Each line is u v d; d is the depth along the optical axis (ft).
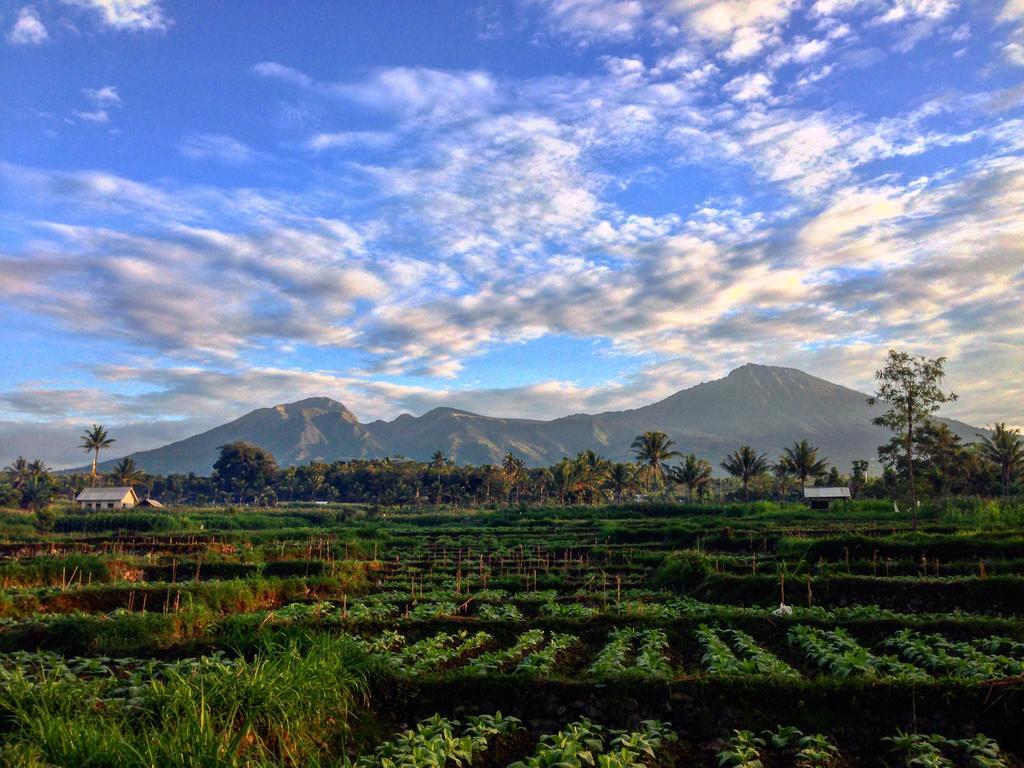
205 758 27.45
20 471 466.29
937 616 68.80
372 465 549.95
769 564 107.34
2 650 52.21
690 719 39.99
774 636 59.93
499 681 42.45
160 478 614.34
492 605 84.89
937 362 146.10
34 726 29.01
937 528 149.79
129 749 27.17
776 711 39.99
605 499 430.20
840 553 108.37
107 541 168.04
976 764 33.73
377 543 167.94
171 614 61.93
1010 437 275.18
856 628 59.06
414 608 84.43
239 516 271.28
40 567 96.89
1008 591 74.33
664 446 367.45
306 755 32.83
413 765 30.94
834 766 35.06
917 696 39.68
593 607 83.51
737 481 493.36
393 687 41.88
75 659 46.78
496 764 35.81
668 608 79.30
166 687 34.76
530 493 479.41
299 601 89.25
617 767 31.32
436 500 466.70
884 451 308.60
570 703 41.29
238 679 34.47
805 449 350.43
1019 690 38.63
